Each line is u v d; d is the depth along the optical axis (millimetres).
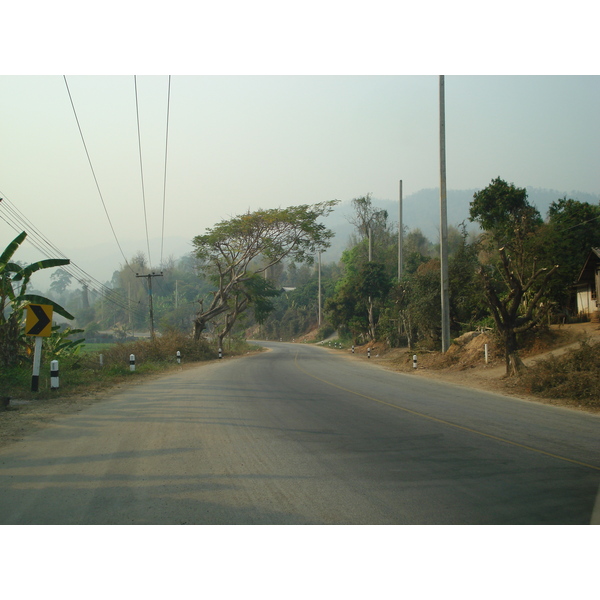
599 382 12812
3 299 15930
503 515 5117
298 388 16484
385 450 7816
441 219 24719
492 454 7566
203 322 42250
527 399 13836
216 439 8586
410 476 6395
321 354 45562
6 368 15812
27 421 10281
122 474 6488
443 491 5805
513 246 23422
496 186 30609
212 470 6664
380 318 46344
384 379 19938
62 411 11594
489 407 12320
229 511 5207
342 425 9898
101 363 26172
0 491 5832
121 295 95938
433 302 30750
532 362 19156
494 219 30703
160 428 9555
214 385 17359
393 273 63438
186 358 35781
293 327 98062
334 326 57531
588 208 27906
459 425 9906
